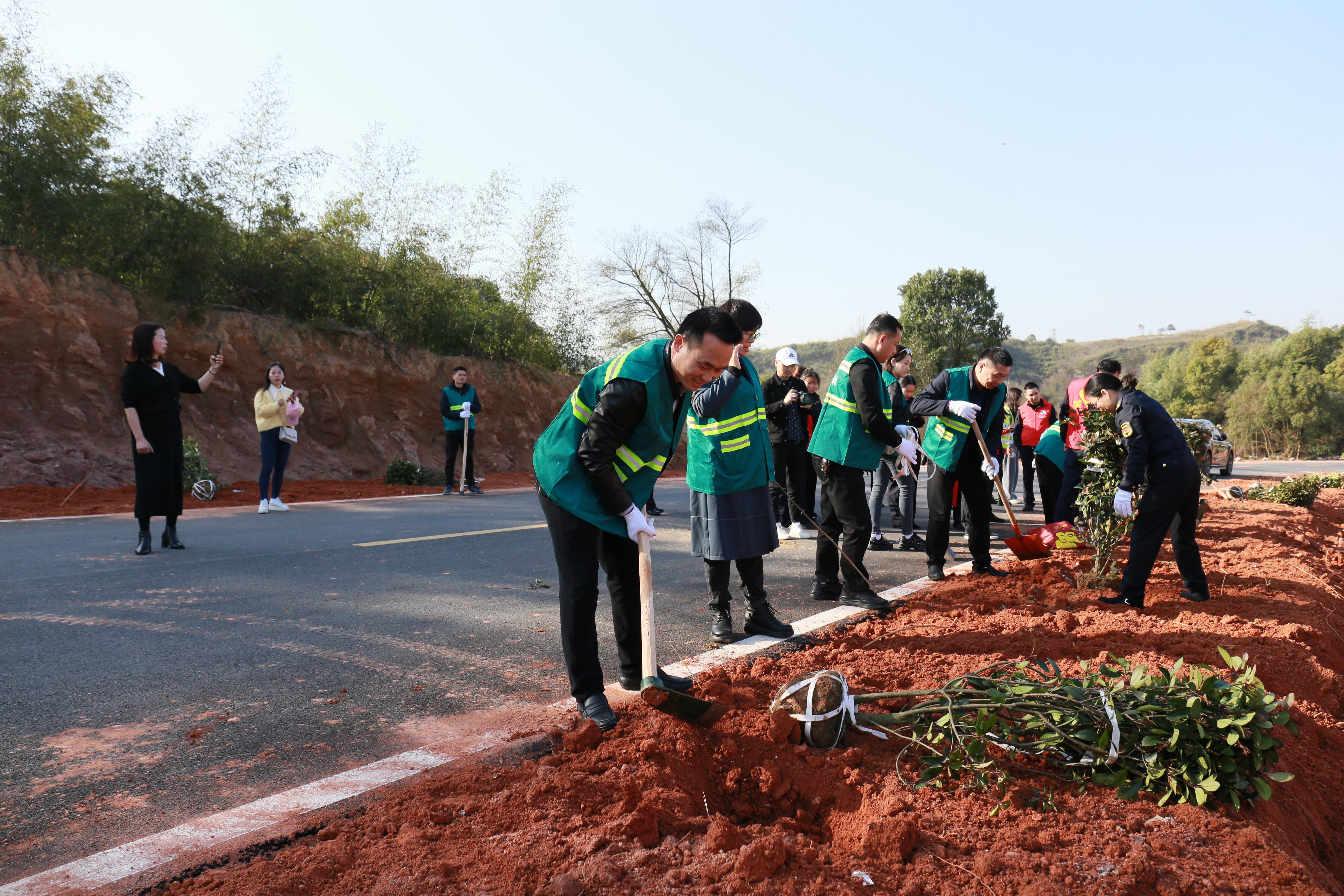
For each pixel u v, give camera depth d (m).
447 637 4.40
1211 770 2.49
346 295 17.47
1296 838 2.50
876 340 4.92
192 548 7.17
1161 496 4.75
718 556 4.24
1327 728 3.26
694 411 4.24
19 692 3.44
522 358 22.06
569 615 3.10
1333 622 4.78
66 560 6.43
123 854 2.12
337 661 3.94
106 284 13.23
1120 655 3.80
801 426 8.29
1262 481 18.28
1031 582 5.70
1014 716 2.73
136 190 13.09
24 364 12.09
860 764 2.72
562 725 3.08
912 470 7.75
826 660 3.73
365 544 7.50
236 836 2.21
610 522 3.10
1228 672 3.38
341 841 2.18
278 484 10.29
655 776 2.55
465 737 3.00
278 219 15.95
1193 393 60.75
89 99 12.57
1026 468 11.34
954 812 2.43
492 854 2.12
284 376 13.01
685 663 3.87
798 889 2.03
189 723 3.13
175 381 7.03
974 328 46.22
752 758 2.76
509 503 11.81
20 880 2.02
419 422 18.25
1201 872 2.16
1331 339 53.91
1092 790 2.61
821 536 5.23
